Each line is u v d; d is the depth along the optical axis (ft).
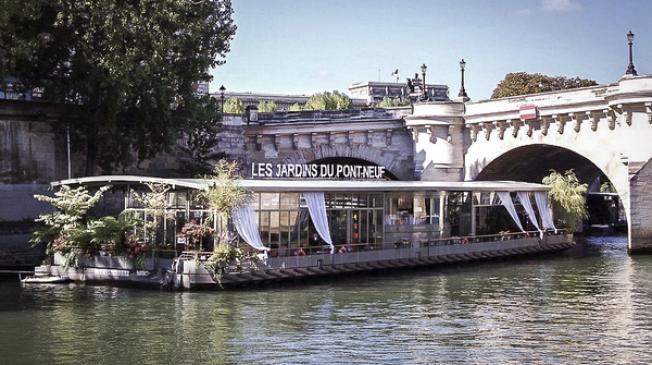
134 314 104.32
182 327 97.09
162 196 131.85
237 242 127.13
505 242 176.55
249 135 199.72
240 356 84.43
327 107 359.46
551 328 98.43
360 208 150.71
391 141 218.79
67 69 159.12
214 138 189.16
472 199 175.94
